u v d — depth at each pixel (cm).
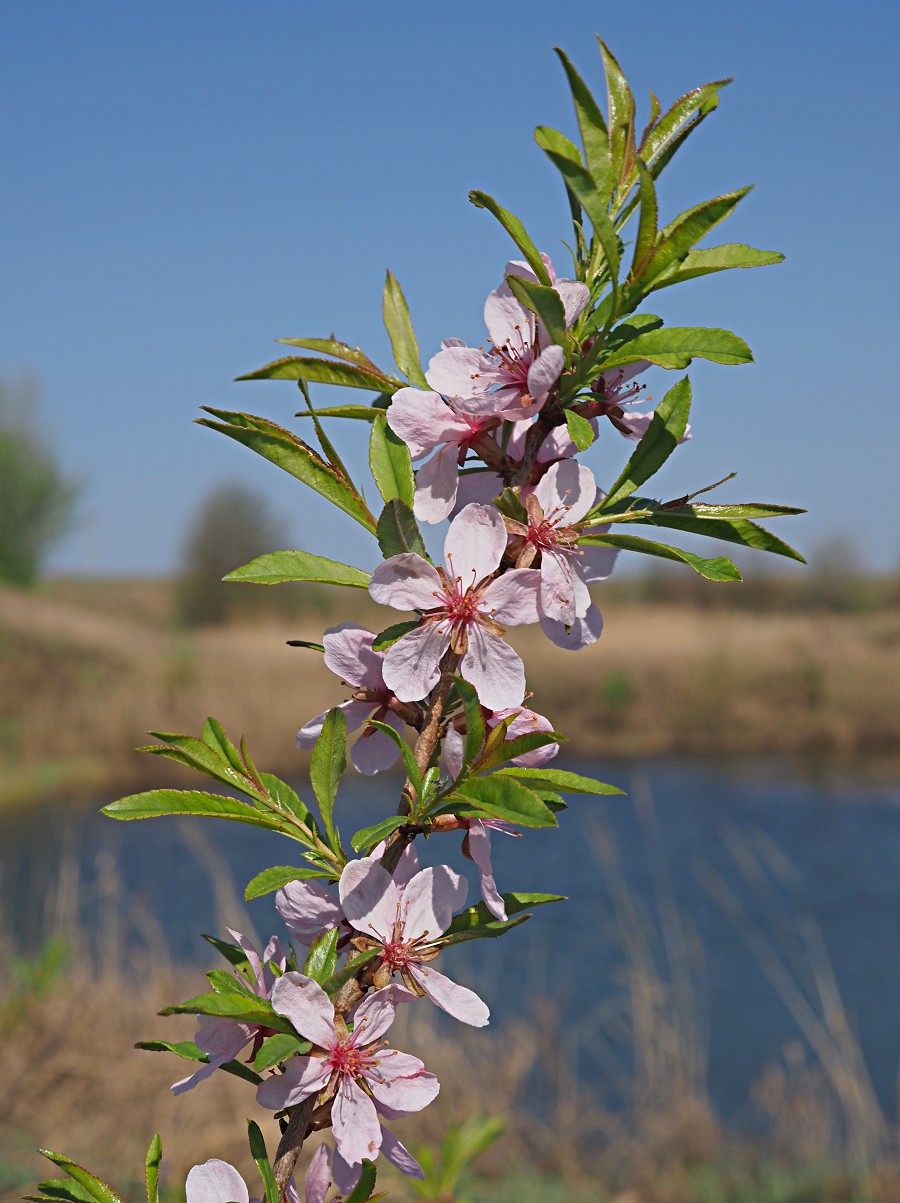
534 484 131
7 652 1973
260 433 129
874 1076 642
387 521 122
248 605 3741
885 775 1720
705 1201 485
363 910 117
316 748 124
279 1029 111
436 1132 518
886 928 919
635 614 2862
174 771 1702
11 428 3650
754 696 2133
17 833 1309
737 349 121
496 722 124
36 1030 561
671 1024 703
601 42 131
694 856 1192
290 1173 116
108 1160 459
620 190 131
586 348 128
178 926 877
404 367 140
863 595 3266
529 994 757
